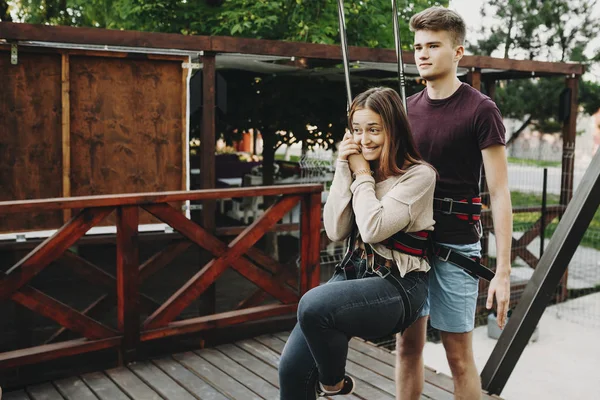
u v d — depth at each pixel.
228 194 3.72
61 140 4.41
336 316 1.70
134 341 3.55
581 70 6.84
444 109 2.23
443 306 2.28
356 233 1.92
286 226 5.25
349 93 2.09
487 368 3.38
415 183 1.80
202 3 7.62
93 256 6.11
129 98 4.59
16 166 4.31
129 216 3.46
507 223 2.15
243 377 3.40
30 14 9.65
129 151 4.62
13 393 3.20
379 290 1.76
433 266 2.29
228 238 5.01
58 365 4.03
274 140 7.43
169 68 4.68
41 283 5.39
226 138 7.46
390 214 1.75
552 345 5.94
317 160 6.16
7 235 4.29
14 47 4.18
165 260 4.41
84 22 9.72
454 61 2.21
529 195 8.51
